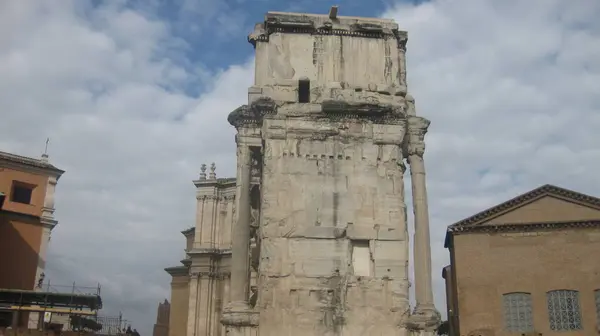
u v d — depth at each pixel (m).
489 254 61.69
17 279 56.84
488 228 62.22
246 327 30.28
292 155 32.66
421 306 31.38
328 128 33.19
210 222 73.12
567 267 60.09
